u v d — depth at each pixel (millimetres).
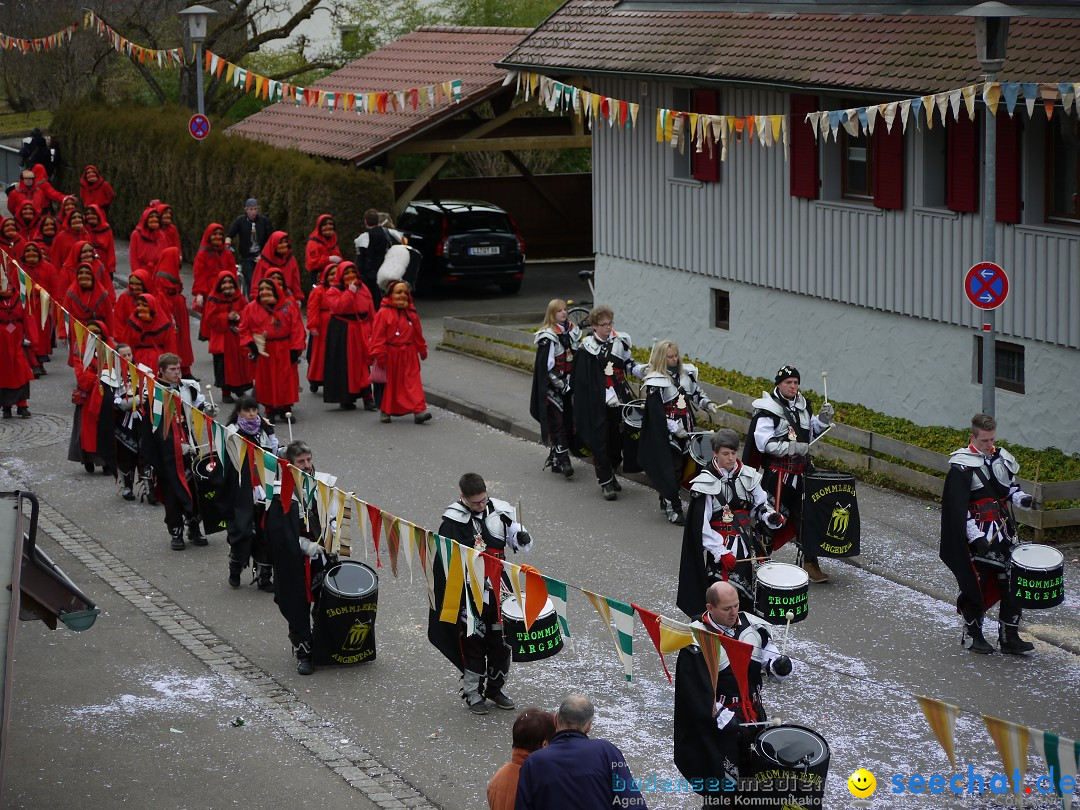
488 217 31438
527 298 31156
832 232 20547
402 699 12023
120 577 15141
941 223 18688
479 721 11562
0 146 48250
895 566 14734
